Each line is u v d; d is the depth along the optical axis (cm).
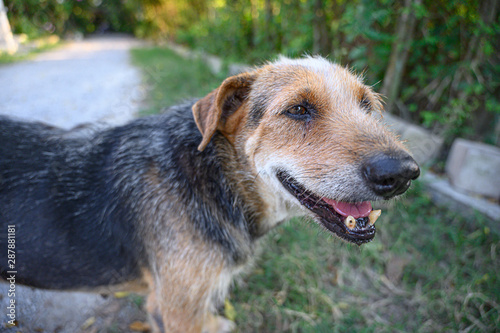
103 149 30
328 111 26
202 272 27
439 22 67
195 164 28
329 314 39
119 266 29
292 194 28
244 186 30
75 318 36
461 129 65
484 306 40
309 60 31
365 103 30
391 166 21
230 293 41
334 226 27
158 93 104
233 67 104
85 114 87
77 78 131
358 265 45
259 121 28
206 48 153
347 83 28
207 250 27
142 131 31
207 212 28
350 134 24
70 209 27
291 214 32
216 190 29
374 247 45
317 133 26
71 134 31
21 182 27
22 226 26
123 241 28
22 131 29
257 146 27
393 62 64
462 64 62
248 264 35
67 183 28
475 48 61
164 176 28
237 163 29
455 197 54
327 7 81
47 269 28
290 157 26
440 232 50
